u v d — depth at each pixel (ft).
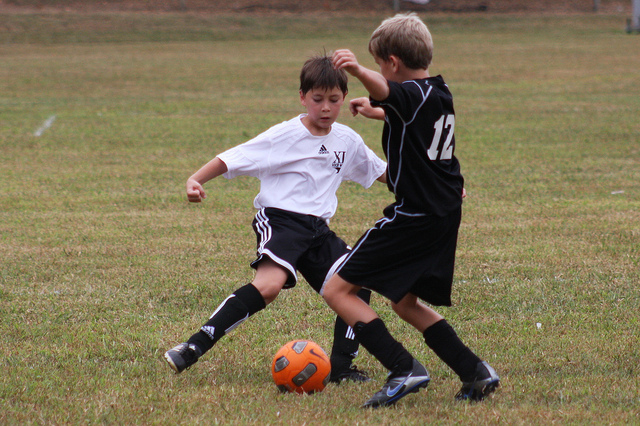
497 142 143.13
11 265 68.69
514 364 46.06
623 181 109.29
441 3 540.52
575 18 497.05
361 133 151.43
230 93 221.46
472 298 59.52
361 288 41.96
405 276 38.88
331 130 45.70
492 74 264.31
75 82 247.29
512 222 86.17
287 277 43.14
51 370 44.68
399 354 38.83
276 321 54.49
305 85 43.68
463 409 38.50
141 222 86.53
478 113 181.27
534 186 106.42
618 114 174.19
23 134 151.23
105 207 94.63
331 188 45.88
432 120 37.93
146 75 266.77
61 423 36.68
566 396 40.47
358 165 47.32
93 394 40.78
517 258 71.00
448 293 40.50
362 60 311.06
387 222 38.78
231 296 42.60
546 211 91.50
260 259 43.06
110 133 153.79
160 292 61.16
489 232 81.41
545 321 54.39
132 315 55.72
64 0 506.07
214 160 44.04
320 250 44.50
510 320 54.75
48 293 60.70
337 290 39.81
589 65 283.38
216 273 66.64
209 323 41.88
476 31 456.86
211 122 168.86
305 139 44.78
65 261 70.13
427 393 41.68
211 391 41.52
